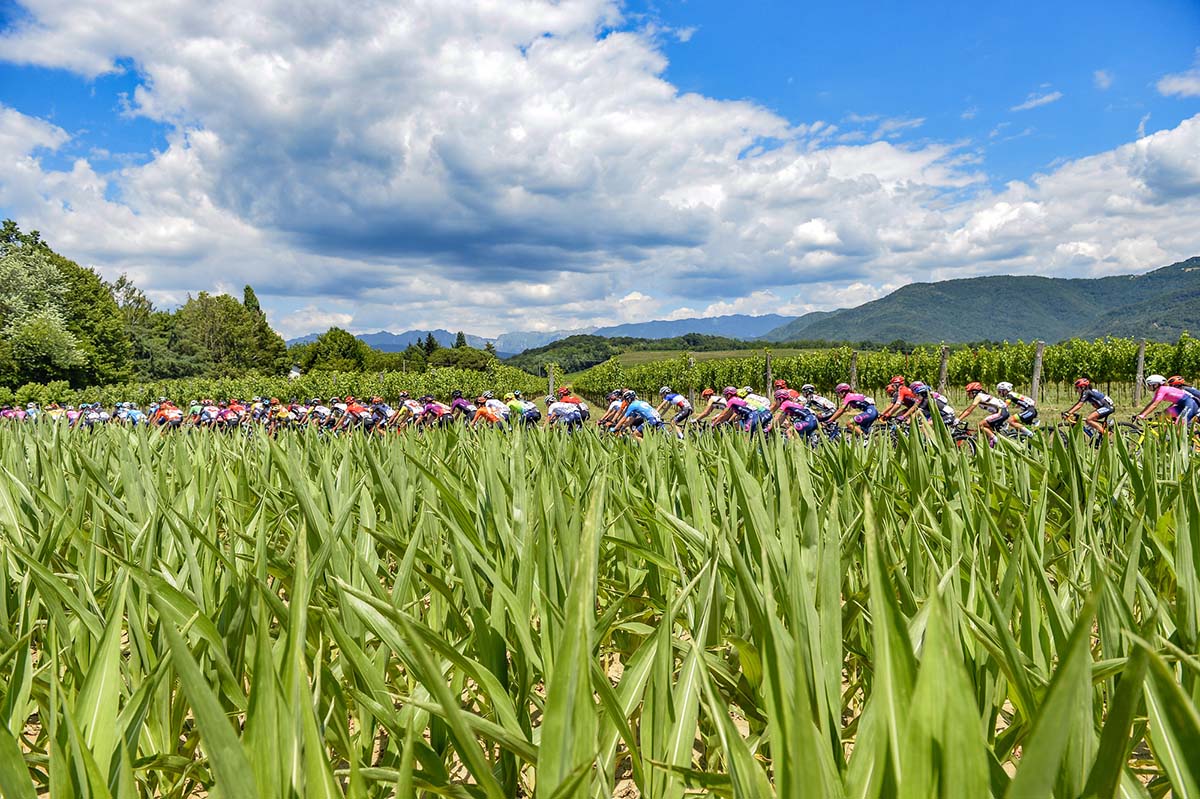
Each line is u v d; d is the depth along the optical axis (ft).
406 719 5.44
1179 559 5.23
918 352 82.64
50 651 5.83
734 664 6.97
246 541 8.21
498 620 5.53
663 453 14.15
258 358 364.58
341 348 383.24
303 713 3.26
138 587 6.70
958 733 2.49
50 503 8.99
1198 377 67.67
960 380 82.43
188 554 6.76
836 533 4.68
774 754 2.98
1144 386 70.23
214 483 10.11
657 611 7.79
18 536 7.86
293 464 7.45
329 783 3.23
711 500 10.17
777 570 5.65
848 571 7.29
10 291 203.41
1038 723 2.11
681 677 4.95
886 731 3.01
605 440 18.83
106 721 4.16
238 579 6.48
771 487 9.06
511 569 7.01
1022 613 5.45
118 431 16.57
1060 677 2.09
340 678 6.64
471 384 145.79
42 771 5.74
